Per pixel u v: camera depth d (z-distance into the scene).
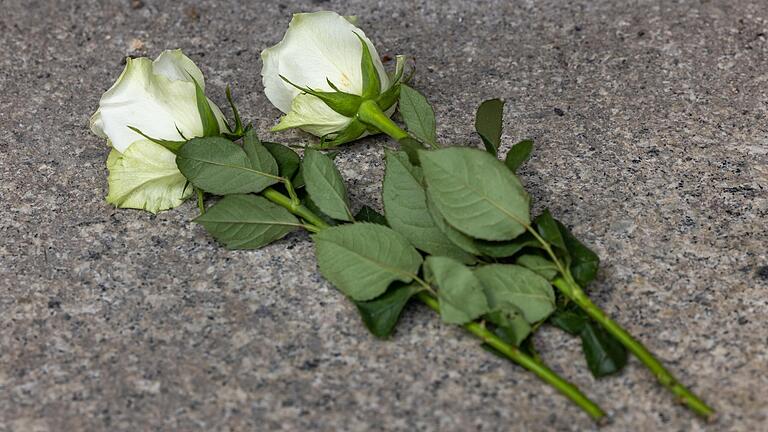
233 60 1.34
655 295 1.15
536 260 1.13
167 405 1.11
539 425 1.10
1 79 1.33
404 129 1.26
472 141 1.25
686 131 1.26
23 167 1.26
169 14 1.39
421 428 1.10
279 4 1.39
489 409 1.10
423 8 1.38
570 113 1.27
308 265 1.18
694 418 1.10
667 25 1.35
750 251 1.18
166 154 1.19
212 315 1.16
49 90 1.32
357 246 1.14
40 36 1.37
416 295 1.14
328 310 1.15
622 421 1.10
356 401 1.11
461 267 1.12
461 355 1.13
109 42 1.37
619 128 1.26
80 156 1.26
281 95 1.23
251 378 1.12
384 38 1.35
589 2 1.37
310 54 1.21
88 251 1.20
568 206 1.21
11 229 1.21
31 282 1.18
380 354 1.13
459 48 1.34
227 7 1.39
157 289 1.17
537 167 1.23
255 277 1.17
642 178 1.22
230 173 1.18
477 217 1.13
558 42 1.34
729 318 1.14
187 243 1.20
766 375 1.11
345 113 1.21
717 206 1.20
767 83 1.29
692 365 1.12
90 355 1.14
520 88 1.30
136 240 1.20
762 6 1.36
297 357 1.13
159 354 1.14
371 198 1.22
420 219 1.15
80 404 1.12
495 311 1.11
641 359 1.11
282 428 1.10
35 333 1.15
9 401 1.12
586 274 1.13
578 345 1.13
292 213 1.18
